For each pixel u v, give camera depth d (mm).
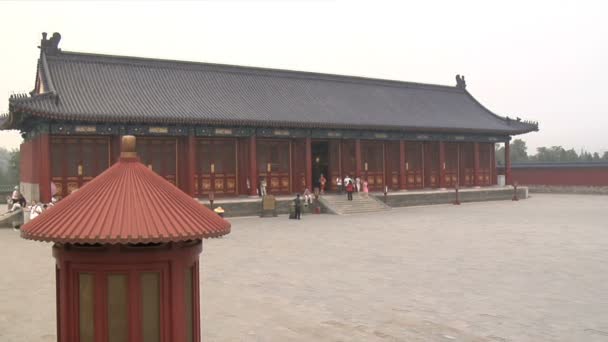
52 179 45000
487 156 73688
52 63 49781
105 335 6816
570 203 65250
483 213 52281
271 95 59031
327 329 15203
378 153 64375
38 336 14727
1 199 69750
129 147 7770
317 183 63500
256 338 14422
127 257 6797
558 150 167500
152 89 51938
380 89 70750
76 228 6590
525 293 19328
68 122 44000
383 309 17281
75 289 6977
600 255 27250
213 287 20453
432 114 68875
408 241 32750
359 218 48312
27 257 27453
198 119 47781
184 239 6715
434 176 68562
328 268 24141
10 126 49031
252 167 52812
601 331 14875
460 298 18672
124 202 6980
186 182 50469
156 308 6980
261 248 30125
